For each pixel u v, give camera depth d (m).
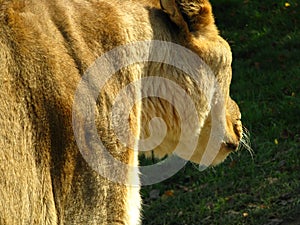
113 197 7.00
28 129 6.51
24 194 6.45
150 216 14.40
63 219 6.81
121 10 7.33
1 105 6.36
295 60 19.77
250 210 13.82
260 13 22.62
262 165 15.44
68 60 6.81
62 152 6.71
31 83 6.55
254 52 20.80
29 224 6.52
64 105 6.68
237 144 8.84
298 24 21.75
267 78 19.06
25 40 6.61
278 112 17.27
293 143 15.98
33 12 6.79
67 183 6.78
